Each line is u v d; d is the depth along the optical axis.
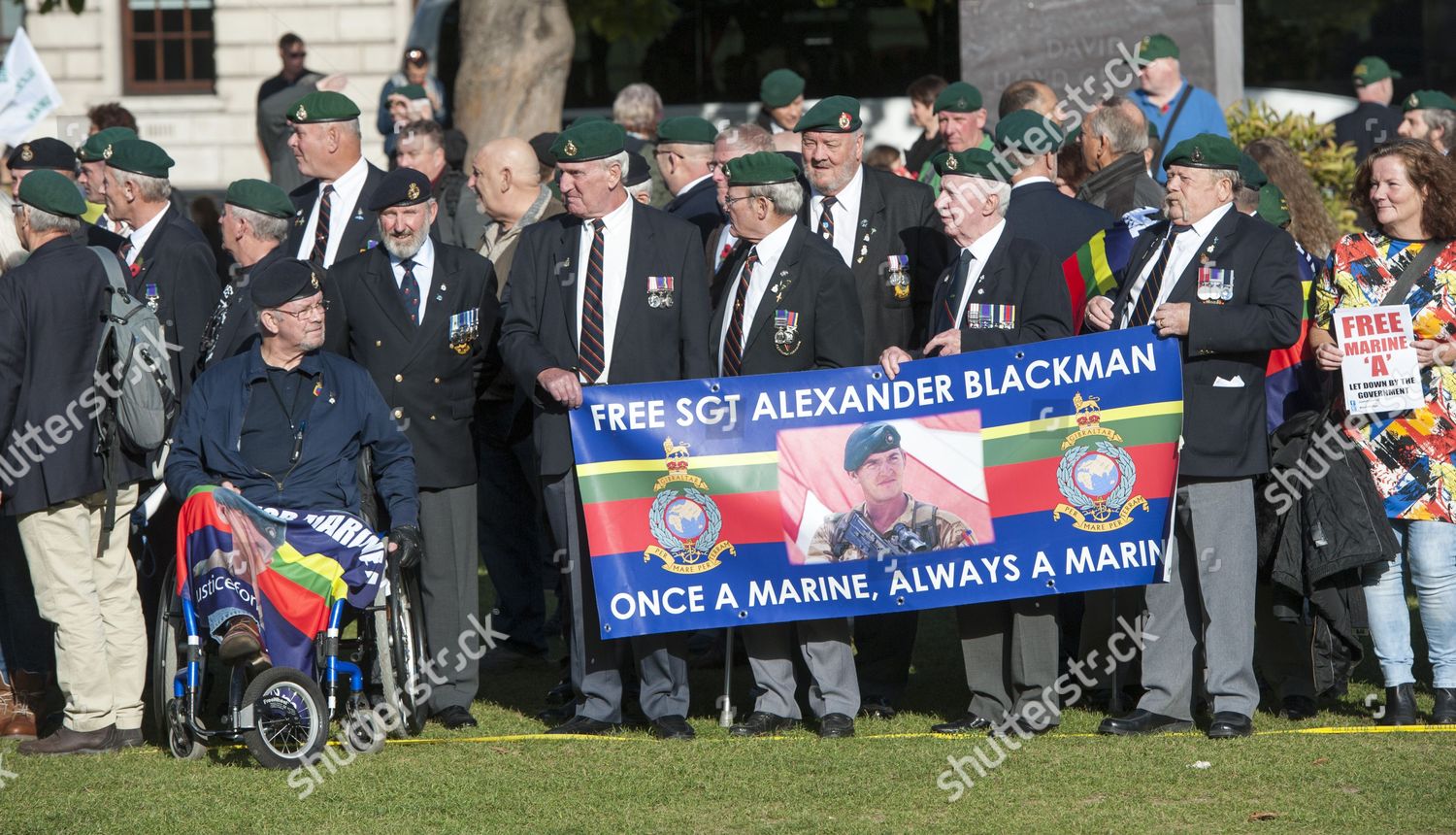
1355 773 22.59
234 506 24.20
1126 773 22.94
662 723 25.67
